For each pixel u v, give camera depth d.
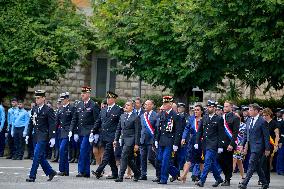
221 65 68.50
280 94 87.12
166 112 48.16
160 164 48.94
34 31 77.19
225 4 60.69
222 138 47.44
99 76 93.50
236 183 52.06
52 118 45.94
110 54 73.75
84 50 79.00
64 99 54.00
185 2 65.38
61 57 78.75
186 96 73.00
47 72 77.75
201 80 69.56
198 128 48.78
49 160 68.88
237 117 48.22
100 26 73.81
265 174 48.31
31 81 77.81
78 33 79.81
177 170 49.97
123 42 73.19
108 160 49.50
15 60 76.38
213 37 62.12
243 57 61.47
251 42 60.53
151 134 50.94
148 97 84.31
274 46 57.59
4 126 72.81
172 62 70.19
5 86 78.38
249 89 85.25
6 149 78.19
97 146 55.16
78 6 90.69
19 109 70.19
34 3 78.81
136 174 49.09
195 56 65.19
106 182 47.09
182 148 58.69
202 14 62.72
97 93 93.88
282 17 58.25
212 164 47.81
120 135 49.53
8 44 76.50
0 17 77.31
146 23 70.75
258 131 45.91
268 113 52.97
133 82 91.00
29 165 61.28
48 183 44.84
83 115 50.31
